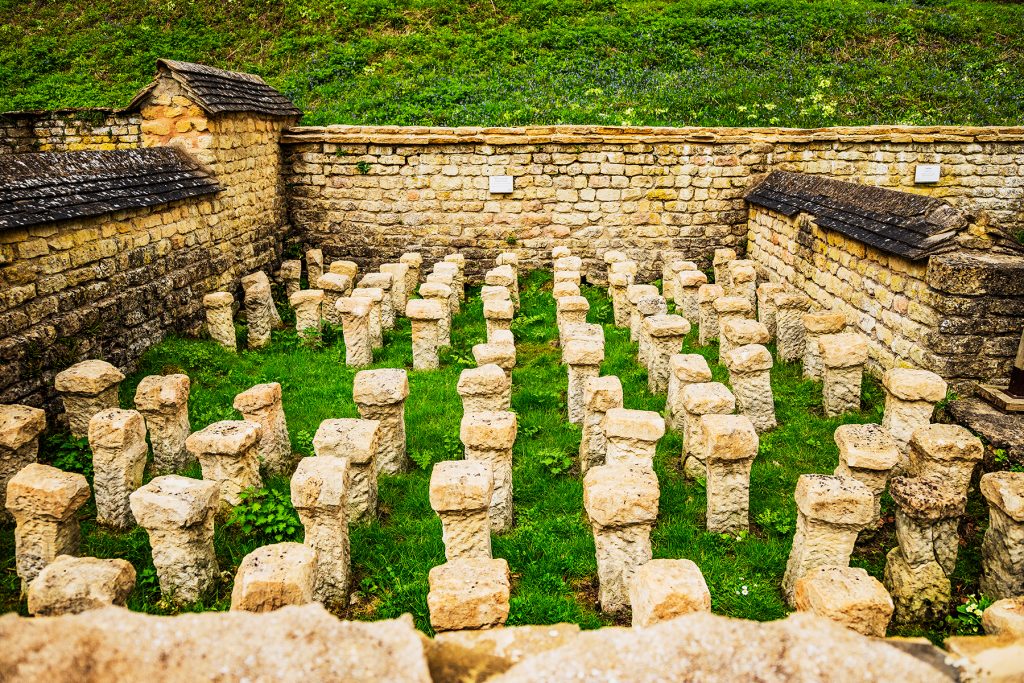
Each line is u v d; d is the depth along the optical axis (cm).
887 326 835
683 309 1079
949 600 480
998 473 504
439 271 1118
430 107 1514
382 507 621
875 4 2064
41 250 738
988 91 1589
